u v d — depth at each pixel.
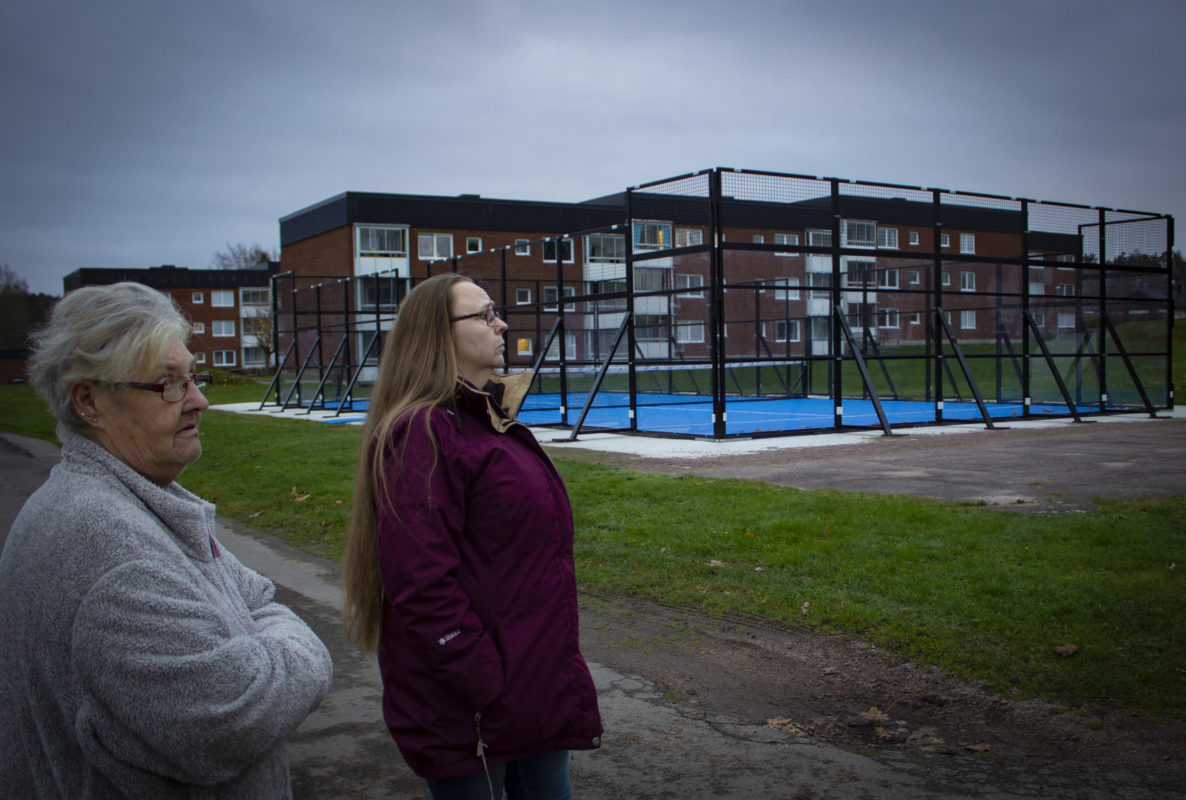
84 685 1.37
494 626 2.01
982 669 4.15
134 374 1.54
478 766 1.96
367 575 2.15
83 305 1.56
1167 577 5.18
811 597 5.24
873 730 3.70
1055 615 4.66
